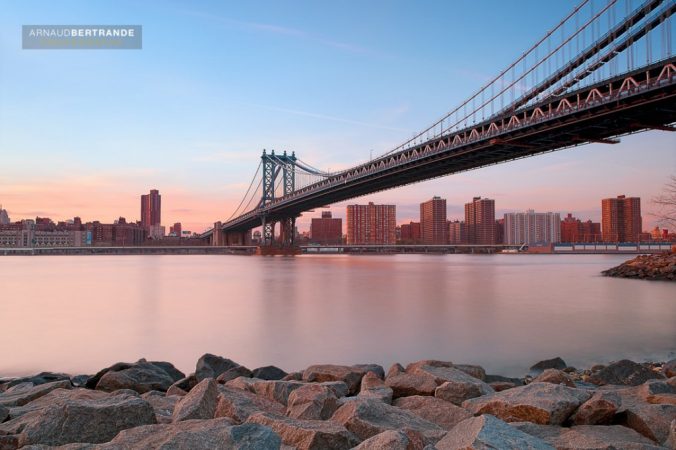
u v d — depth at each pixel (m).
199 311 33.44
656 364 15.38
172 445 4.81
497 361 18.30
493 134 72.31
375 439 4.95
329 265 116.69
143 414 6.09
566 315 30.31
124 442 5.05
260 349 20.98
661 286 51.78
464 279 66.38
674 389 7.86
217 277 71.56
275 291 48.47
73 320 29.78
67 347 21.83
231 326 26.92
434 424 6.70
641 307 34.28
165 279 68.56
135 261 163.38
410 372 10.71
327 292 47.19
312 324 27.34
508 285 55.03
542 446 4.80
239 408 6.95
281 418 6.24
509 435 4.94
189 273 84.12
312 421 6.09
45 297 44.09
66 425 5.74
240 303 38.06
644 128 59.09
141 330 25.95
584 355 19.16
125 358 19.77
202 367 13.32
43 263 146.00
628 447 5.52
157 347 21.69
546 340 22.22
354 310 33.34
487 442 4.70
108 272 90.00
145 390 11.77
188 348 21.44
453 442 5.09
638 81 53.31
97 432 5.80
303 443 5.57
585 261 151.12
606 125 62.31
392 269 97.31
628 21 54.53
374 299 40.22
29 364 18.92
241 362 18.75
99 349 21.41
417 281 62.34
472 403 7.65
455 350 20.31
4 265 128.12
